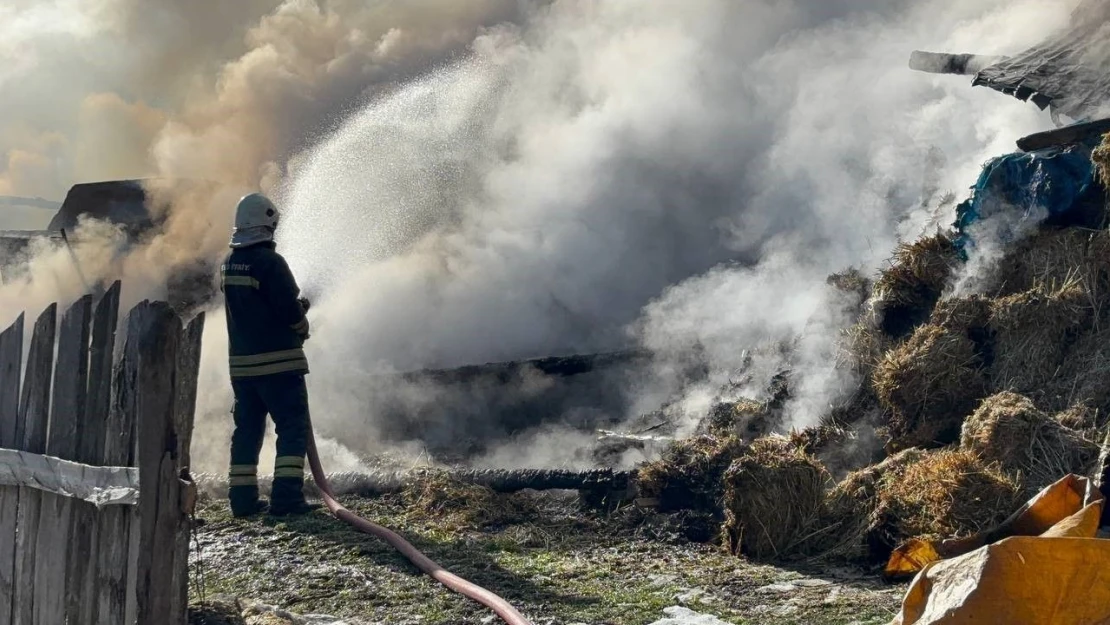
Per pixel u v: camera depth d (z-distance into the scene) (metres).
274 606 5.12
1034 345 6.66
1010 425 5.78
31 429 4.13
